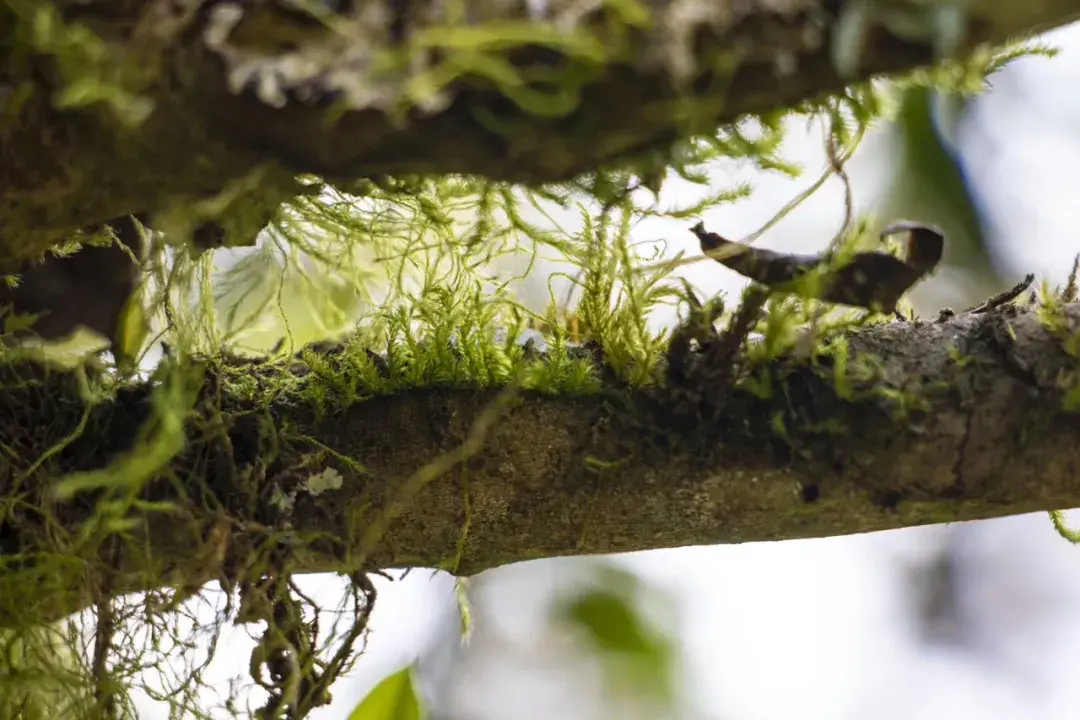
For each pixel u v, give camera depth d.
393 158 1.01
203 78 1.01
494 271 1.15
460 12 1.00
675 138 1.01
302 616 1.11
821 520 1.10
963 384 1.08
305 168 1.02
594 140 1.00
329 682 1.11
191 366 1.10
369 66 1.00
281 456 1.10
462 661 1.81
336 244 1.16
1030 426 1.08
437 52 1.00
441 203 1.11
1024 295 1.11
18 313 1.11
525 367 1.10
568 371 1.10
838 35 0.99
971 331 1.09
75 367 1.10
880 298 1.07
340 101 1.00
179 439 1.06
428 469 1.09
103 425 1.10
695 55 1.00
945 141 1.65
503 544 1.11
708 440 1.09
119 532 1.09
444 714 1.71
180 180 1.03
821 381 1.09
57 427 1.10
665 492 1.10
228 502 1.10
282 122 1.01
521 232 1.12
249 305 1.19
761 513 1.10
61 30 1.00
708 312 1.09
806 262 1.07
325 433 1.11
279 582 1.10
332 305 1.17
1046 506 1.09
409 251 1.13
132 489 1.07
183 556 1.09
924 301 1.64
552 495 1.10
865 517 1.10
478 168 1.01
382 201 1.11
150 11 1.00
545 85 1.00
